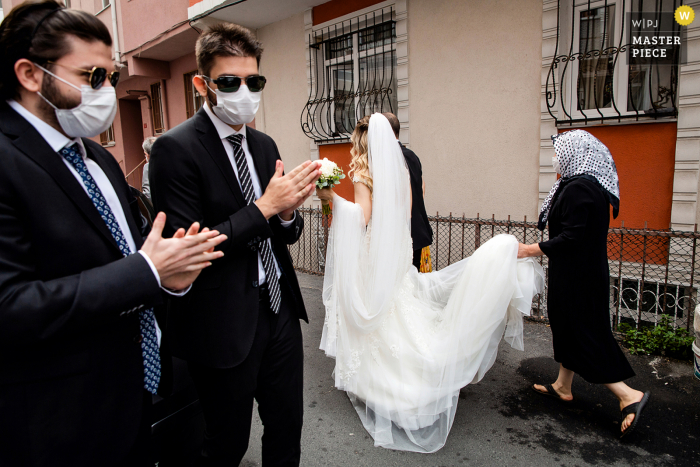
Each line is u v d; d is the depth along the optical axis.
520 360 3.47
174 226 1.48
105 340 1.16
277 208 1.56
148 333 1.35
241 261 1.62
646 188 3.94
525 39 4.46
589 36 4.27
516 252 2.62
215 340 1.56
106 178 1.34
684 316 3.67
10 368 1.04
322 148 6.84
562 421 2.67
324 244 6.33
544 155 4.45
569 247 2.44
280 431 1.81
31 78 1.07
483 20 4.74
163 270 1.16
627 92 4.10
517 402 2.90
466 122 5.02
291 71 7.03
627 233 3.59
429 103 5.32
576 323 2.48
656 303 3.68
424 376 2.54
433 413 2.45
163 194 1.51
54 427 1.08
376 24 5.77
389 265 2.55
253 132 1.86
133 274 1.10
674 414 2.69
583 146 2.54
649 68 3.97
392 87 5.89
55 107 1.09
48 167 1.09
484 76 4.81
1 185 1.00
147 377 1.35
